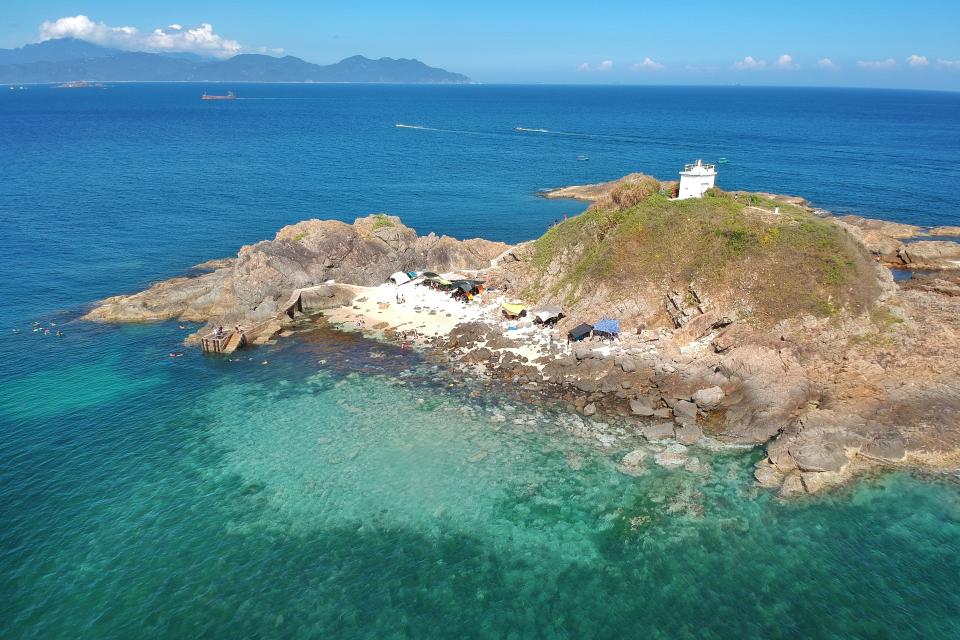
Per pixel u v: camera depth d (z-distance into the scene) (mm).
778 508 42688
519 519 42281
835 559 38594
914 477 44750
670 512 42656
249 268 82875
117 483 46219
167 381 62188
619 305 69062
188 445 51000
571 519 42219
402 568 38594
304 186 160000
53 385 61094
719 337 61844
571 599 36312
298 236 96250
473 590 37031
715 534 40688
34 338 72188
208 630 34375
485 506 43500
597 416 54406
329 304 82125
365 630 34469
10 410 56312
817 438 47000
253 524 42156
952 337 59062
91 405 57375
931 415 49031
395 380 61625
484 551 39781
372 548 40125
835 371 56094
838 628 34125
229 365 65625
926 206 130500
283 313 76688
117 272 95250
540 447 50031
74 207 132000
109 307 78875
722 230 68438
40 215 125000
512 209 139625
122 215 127312
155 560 39125
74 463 48562
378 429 52938
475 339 69250
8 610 35406
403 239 99625
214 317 77500
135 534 41219
